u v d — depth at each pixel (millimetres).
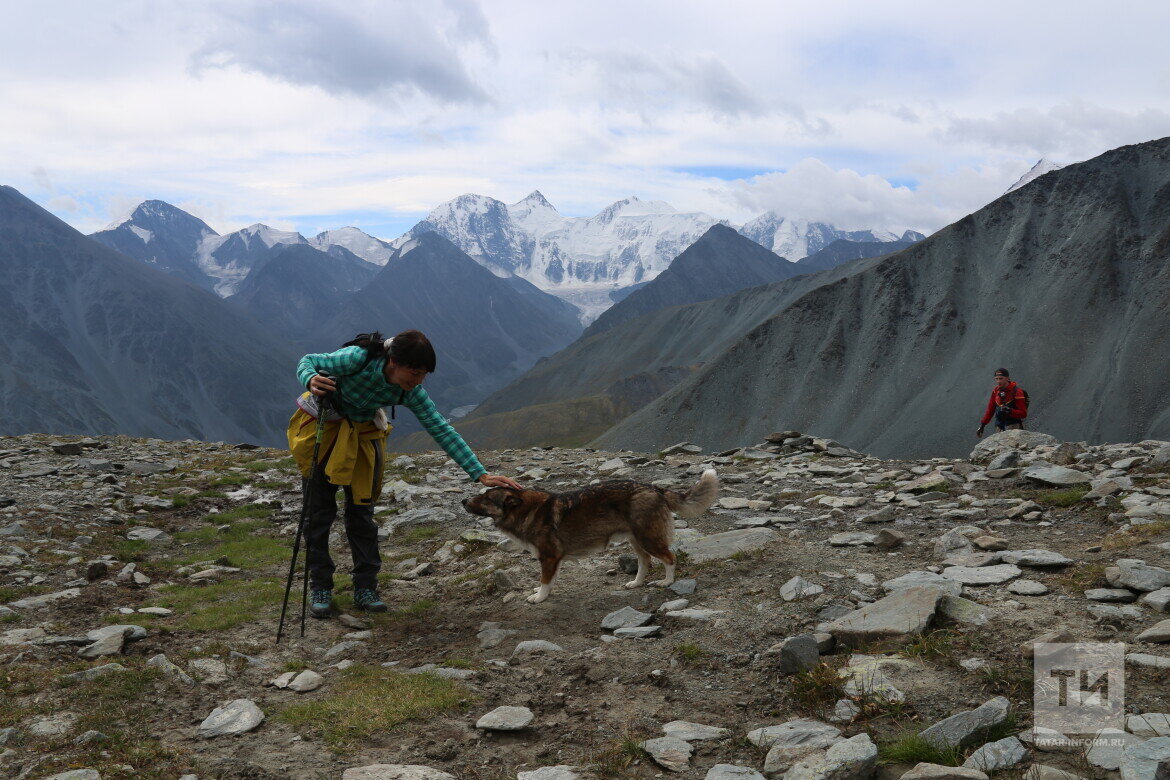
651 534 7023
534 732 4629
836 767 3633
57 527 10422
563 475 14570
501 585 7746
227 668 5777
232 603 7609
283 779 4074
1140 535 6781
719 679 5074
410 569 9102
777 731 4180
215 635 6621
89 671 5453
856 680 4594
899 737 4000
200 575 8695
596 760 4145
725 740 4258
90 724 4680
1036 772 3406
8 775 4082
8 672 5449
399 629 6914
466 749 4453
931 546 7488
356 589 7449
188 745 4492
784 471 13062
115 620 6879
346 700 5082
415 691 5172
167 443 21047
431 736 4594
